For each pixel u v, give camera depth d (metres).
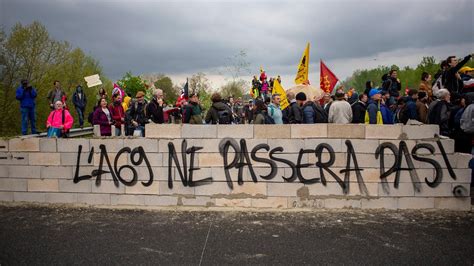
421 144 7.40
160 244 5.76
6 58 22.98
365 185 7.50
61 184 8.02
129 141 7.84
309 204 7.59
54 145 8.00
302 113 9.05
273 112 9.47
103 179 7.92
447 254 5.32
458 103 9.09
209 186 7.73
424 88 10.40
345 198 7.53
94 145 7.93
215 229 6.41
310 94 12.04
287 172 7.61
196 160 7.74
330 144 7.53
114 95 13.02
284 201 7.62
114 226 6.61
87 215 7.26
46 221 6.91
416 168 7.41
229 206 7.71
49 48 24.14
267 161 7.63
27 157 8.07
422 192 7.42
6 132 22.48
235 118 20.27
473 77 10.46
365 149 7.48
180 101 13.97
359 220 6.83
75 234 6.22
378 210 7.43
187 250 5.53
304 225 6.58
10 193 8.13
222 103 9.44
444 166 7.37
